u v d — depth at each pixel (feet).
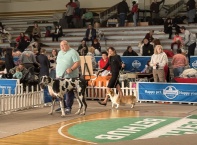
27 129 29.60
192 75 46.21
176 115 35.37
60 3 100.99
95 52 61.41
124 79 46.60
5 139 26.48
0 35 85.66
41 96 41.19
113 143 20.77
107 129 29.37
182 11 85.15
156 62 43.68
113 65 40.22
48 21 96.17
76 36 80.79
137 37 75.97
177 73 49.65
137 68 56.65
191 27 73.15
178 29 69.31
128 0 91.40
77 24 84.69
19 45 73.31
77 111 37.06
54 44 79.41
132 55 59.11
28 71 48.73
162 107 40.42
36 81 48.55
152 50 58.08
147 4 88.43
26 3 104.42
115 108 39.75
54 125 31.09
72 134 27.78
